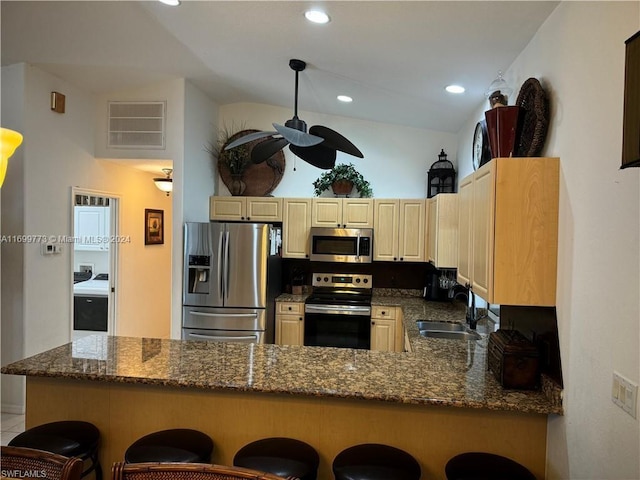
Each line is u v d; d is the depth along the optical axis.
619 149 1.33
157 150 4.07
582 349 1.55
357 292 4.76
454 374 2.07
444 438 1.93
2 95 3.38
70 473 1.21
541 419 1.87
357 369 2.13
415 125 4.61
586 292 1.52
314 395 1.83
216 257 4.04
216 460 2.08
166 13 2.64
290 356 2.32
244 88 4.25
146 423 2.13
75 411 2.17
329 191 4.83
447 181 4.49
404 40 2.48
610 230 1.37
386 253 4.45
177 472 1.22
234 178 4.71
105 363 2.16
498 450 1.90
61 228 3.73
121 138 4.12
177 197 4.04
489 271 1.84
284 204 4.55
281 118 4.85
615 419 1.32
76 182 3.91
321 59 3.07
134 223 4.91
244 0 2.36
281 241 4.57
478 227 2.07
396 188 4.78
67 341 3.80
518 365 1.88
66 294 3.79
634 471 1.22
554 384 1.74
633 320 1.24
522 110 1.98
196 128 4.30
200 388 1.97
